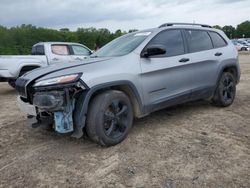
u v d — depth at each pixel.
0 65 9.20
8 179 3.50
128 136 4.67
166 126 5.15
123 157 3.95
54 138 4.78
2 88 11.32
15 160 4.01
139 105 4.60
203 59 5.64
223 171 3.49
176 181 3.31
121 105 4.37
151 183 3.29
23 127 5.46
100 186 3.28
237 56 6.55
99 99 4.09
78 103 3.97
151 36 4.99
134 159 3.88
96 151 4.18
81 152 4.17
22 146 4.50
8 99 8.67
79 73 3.96
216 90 6.12
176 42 5.32
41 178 3.50
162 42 5.09
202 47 5.79
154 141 4.46
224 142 4.36
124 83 4.34
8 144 4.61
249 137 4.54
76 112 3.98
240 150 4.06
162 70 4.88
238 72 6.57
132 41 5.06
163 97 4.95
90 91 3.96
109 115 4.18
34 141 4.70
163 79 4.91
